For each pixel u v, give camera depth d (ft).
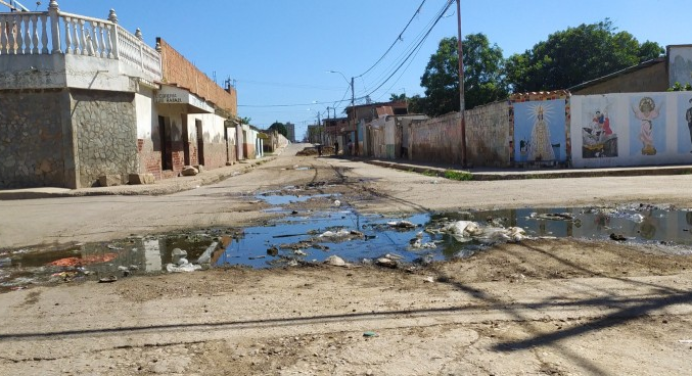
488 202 35.04
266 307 13.83
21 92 47.37
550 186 44.55
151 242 24.58
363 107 245.24
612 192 38.24
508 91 134.00
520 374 9.63
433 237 23.73
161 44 70.79
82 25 49.29
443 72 133.90
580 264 17.54
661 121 67.26
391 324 12.33
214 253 21.83
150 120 59.82
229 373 10.10
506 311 12.97
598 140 66.80
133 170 53.88
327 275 17.37
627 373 9.59
